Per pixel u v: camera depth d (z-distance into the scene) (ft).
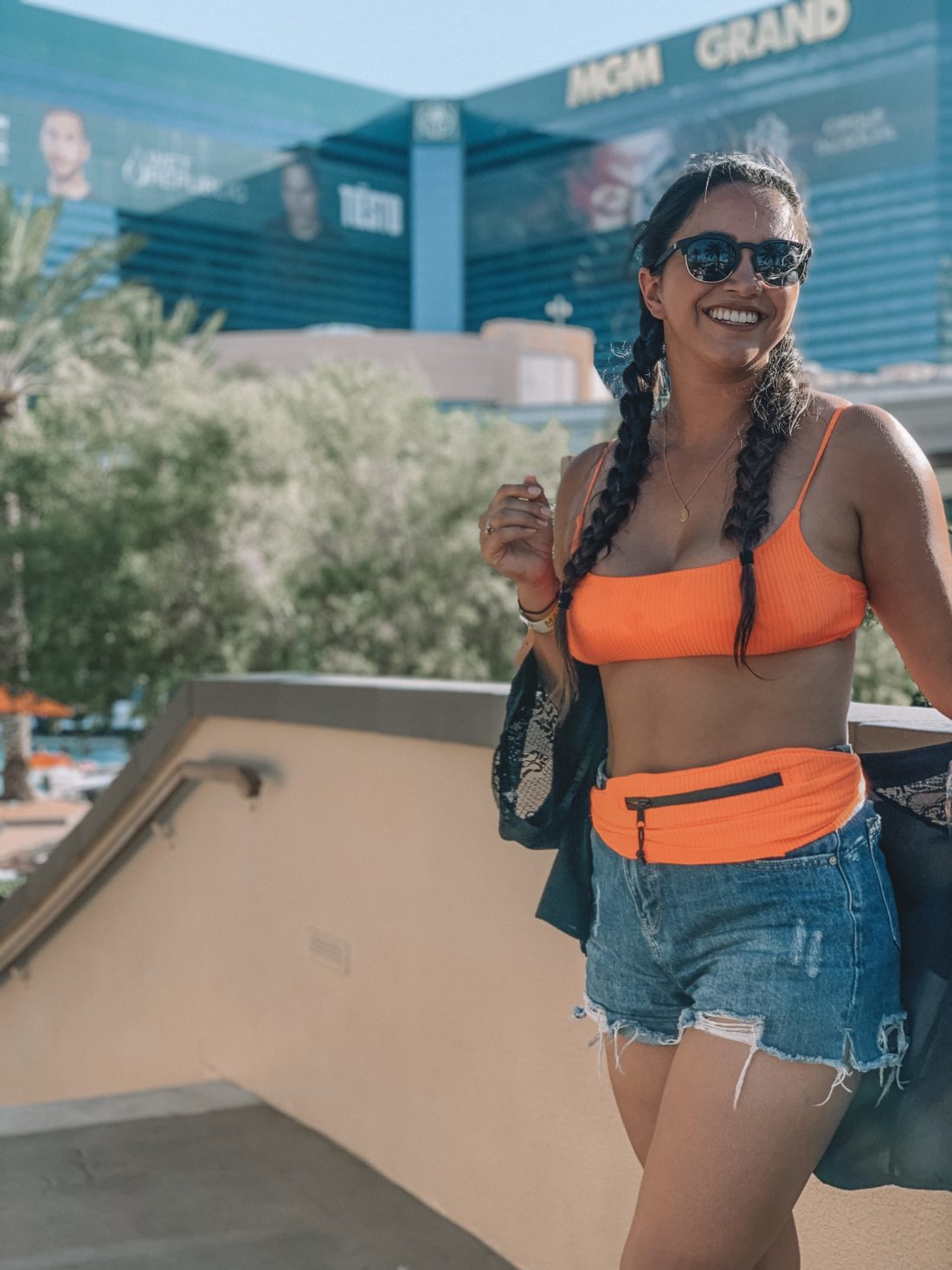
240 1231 10.89
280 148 510.17
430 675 84.17
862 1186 5.62
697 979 5.55
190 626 87.76
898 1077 5.48
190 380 99.60
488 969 10.71
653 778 5.55
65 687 90.02
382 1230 10.92
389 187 539.70
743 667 5.37
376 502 87.71
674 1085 5.28
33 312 105.40
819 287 487.61
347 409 97.91
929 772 5.70
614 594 5.62
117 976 18.65
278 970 14.30
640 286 6.04
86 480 95.14
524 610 6.23
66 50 463.01
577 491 6.45
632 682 5.70
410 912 11.81
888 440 5.25
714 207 5.64
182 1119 13.82
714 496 5.53
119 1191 11.73
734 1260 5.10
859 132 481.87
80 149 465.88
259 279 504.84
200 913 16.24
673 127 512.22
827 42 486.38
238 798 15.25
